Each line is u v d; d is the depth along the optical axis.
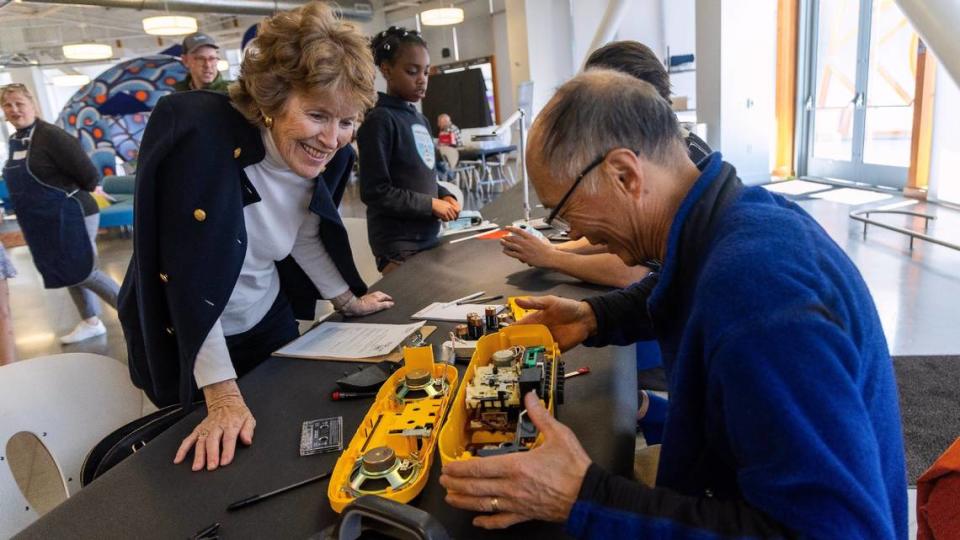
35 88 12.75
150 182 1.01
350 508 0.59
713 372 0.53
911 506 1.60
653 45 8.55
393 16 11.66
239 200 1.09
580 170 0.67
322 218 1.28
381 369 1.07
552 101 0.69
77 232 3.25
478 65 11.65
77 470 1.19
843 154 6.25
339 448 0.86
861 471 0.48
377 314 1.43
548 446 0.62
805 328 0.49
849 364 0.50
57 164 3.11
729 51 6.03
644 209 0.68
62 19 10.09
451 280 1.67
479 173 8.78
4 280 2.62
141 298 1.08
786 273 0.52
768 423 0.49
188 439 0.89
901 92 5.39
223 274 1.05
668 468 0.65
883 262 3.60
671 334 0.72
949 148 4.71
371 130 2.02
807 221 0.63
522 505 0.61
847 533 0.47
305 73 0.96
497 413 0.82
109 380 1.31
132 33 11.73
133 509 0.75
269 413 0.97
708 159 0.69
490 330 1.20
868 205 5.02
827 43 6.26
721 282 0.54
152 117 1.02
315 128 1.02
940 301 2.99
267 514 0.73
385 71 2.08
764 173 6.46
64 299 4.55
